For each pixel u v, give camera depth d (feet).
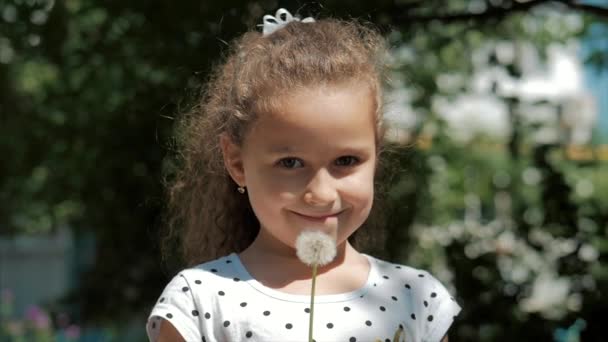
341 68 7.64
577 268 17.72
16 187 31.24
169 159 16.74
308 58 7.68
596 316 16.84
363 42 8.68
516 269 18.88
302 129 7.36
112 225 24.50
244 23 17.72
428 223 27.17
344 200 7.50
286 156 7.42
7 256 42.86
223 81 8.90
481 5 19.58
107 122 23.21
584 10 16.78
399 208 21.52
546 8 19.16
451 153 33.22
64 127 25.14
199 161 9.57
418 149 23.85
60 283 42.50
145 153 22.39
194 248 9.75
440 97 31.14
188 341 7.55
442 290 8.52
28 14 21.93
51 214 33.60
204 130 9.32
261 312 7.67
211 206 9.48
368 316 7.82
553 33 26.91
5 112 26.76
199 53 18.34
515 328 17.44
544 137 20.90
